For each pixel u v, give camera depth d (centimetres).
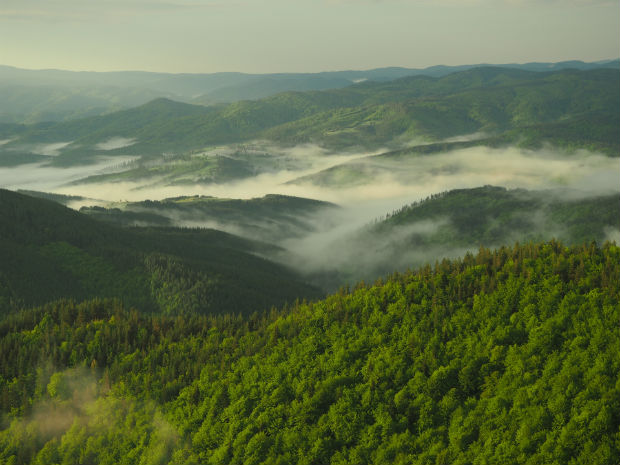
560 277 16338
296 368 15875
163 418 14925
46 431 14725
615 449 10862
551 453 11150
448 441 12594
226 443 13850
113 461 13975
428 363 14612
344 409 13900
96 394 15862
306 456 13200
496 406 12606
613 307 14088
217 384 15775
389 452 12644
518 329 14675
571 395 12069
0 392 15512
